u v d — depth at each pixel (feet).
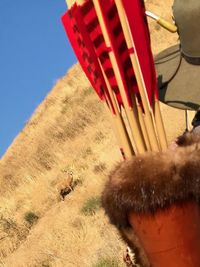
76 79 31.99
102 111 24.66
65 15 1.93
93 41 1.84
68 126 25.30
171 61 2.49
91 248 11.98
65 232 13.69
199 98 2.36
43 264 12.69
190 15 2.33
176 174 1.68
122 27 1.82
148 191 1.68
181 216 1.69
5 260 14.82
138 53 1.84
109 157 18.35
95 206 14.07
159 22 2.43
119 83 1.84
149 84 1.86
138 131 1.88
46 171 21.90
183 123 13.84
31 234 15.43
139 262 1.81
